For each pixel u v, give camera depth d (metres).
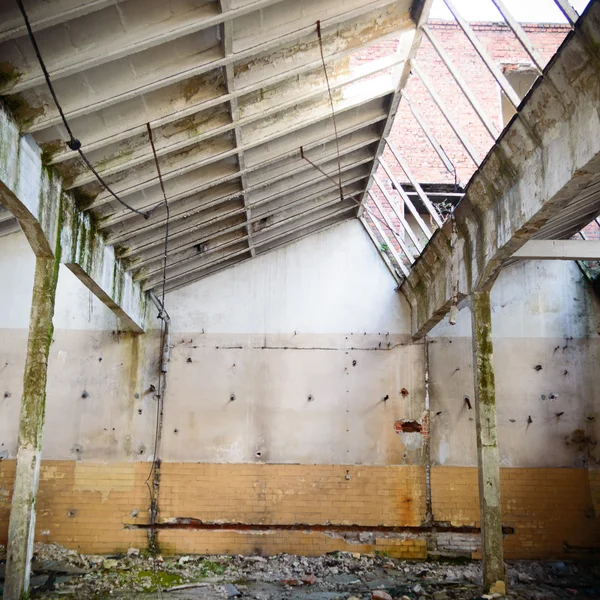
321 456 10.69
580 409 10.80
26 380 6.19
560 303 11.16
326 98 7.40
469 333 11.18
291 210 10.21
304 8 5.61
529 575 9.39
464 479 10.62
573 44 4.42
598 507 10.46
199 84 6.09
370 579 9.12
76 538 10.23
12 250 11.01
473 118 13.09
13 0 4.29
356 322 11.21
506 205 6.42
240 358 11.02
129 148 6.54
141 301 10.59
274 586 8.72
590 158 4.54
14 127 5.25
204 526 10.40
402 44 7.03
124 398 10.77
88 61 4.94
